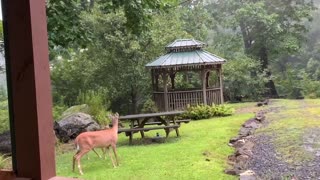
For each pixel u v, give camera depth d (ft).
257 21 65.77
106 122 32.68
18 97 4.94
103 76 47.75
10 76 4.98
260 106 45.96
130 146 24.94
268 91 67.15
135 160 20.44
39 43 4.96
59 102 43.88
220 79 44.70
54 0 25.52
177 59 43.04
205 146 23.25
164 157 20.76
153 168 18.43
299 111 36.01
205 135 27.55
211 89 43.96
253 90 60.90
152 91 48.19
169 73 45.57
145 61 47.83
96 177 17.24
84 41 27.55
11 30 4.90
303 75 65.51
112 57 46.73
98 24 45.44
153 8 28.27
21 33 4.86
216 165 18.76
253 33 68.85
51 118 5.17
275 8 68.28
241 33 72.38
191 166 18.48
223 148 23.18
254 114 38.32
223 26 71.31
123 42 45.75
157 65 42.42
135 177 16.92
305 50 79.15
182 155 21.04
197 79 54.03
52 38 24.73
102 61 46.98
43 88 5.01
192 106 41.27
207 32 66.74
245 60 61.52
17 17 4.86
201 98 43.24
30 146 4.94
